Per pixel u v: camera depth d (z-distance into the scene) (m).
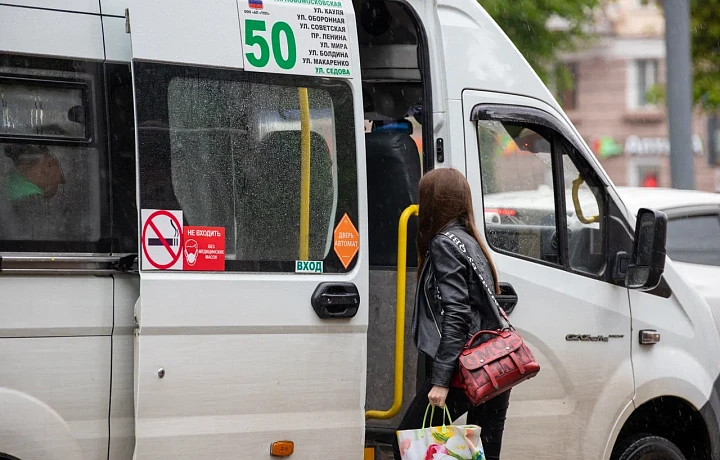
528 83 13.90
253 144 11.40
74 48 10.57
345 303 11.71
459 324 11.51
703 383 15.18
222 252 11.07
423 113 13.16
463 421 12.88
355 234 12.01
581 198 14.30
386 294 13.97
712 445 15.36
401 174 14.23
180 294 10.68
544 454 13.62
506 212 13.46
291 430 11.35
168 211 10.76
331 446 11.61
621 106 93.25
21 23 10.28
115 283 10.62
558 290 13.74
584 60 93.12
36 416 10.10
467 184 12.19
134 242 10.80
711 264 23.36
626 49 92.31
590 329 14.02
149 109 10.73
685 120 31.89
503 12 40.22
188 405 10.72
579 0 42.03
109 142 10.74
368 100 15.32
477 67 13.41
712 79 45.03
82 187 10.57
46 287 10.22
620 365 14.31
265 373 11.20
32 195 10.32
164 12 10.90
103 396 10.49
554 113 14.09
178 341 10.67
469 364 11.40
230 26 11.33
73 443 10.31
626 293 14.48
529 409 13.50
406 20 14.79
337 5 12.12
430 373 12.19
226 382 10.94
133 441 10.67
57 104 10.49
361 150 12.13
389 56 14.48
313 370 11.51
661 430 15.72
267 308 11.23
